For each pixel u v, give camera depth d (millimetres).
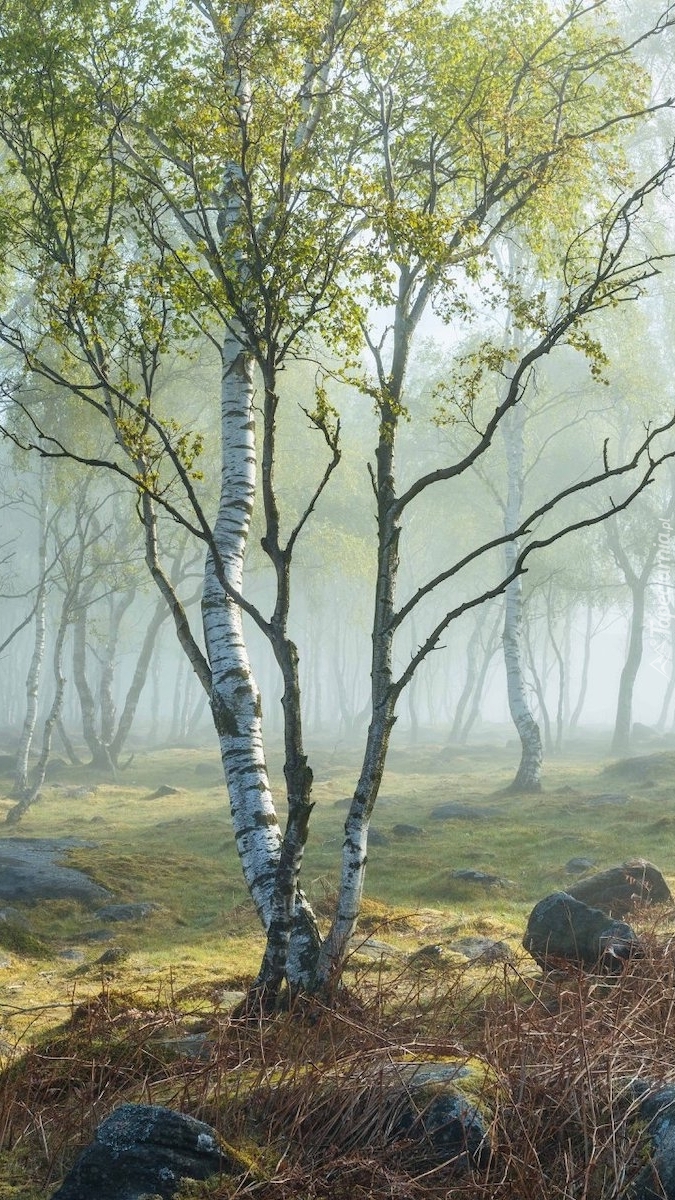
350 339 11148
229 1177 5910
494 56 16156
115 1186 5816
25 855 24734
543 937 11500
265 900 11664
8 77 15414
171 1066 7535
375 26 14125
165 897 21906
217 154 12086
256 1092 6922
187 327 11992
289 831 10500
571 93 16766
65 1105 7402
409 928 17172
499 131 14172
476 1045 7301
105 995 9047
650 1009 7383
